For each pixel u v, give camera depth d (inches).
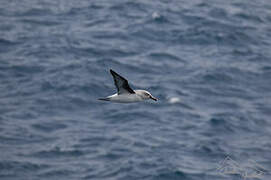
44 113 3447.3
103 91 3764.8
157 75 3996.1
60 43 4475.9
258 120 3491.6
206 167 2928.2
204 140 3206.2
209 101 3695.9
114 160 2979.8
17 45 4416.8
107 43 4512.8
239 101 3718.0
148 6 5374.0
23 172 2859.3
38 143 3132.4
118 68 4069.9
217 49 4505.4
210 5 5506.9
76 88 3754.9
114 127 3324.3
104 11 5241.1
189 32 4761.3
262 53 4503.0
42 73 3949.3
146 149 3085.6
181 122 3405.5
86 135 3225.9
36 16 5088.6
